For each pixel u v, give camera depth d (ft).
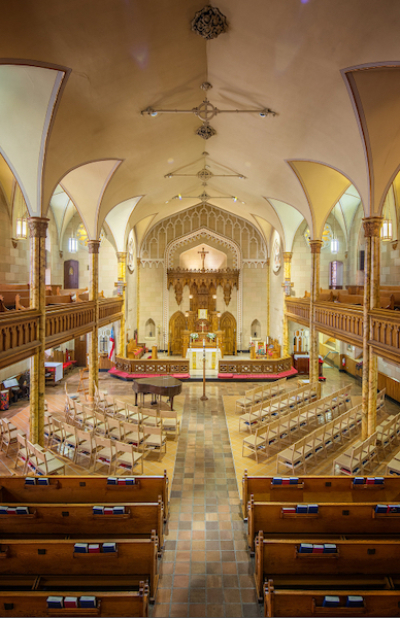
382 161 33.37
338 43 24.39
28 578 19.47
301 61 27.55
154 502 25.43
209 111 37.09
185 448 38.40
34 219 34.04
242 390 59.52
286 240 73.26
